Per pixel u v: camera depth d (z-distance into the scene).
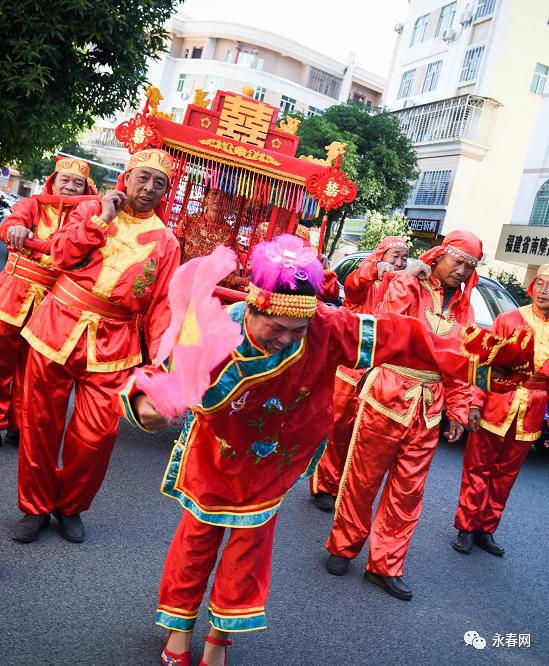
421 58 32.59
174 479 2.33
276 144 5.18
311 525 4.20
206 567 2.31
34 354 3.01
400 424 3.33
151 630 2.62
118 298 3.03
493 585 3.89
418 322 2.17
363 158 24.39
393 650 2.88
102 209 2.93
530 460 7.74
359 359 2.11
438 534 4.60
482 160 27.95
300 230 5.34
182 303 1.52
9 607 2.55
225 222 5.30
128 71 9.76
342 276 9.48
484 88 28.27
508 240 20.44
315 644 2.79
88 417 3.07
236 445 2.12
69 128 10.83
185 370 1.35
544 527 5.24
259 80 41.84
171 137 4.83
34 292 4.05
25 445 3.06
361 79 45.31
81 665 2.30
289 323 1.83
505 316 4.57
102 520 3.50
